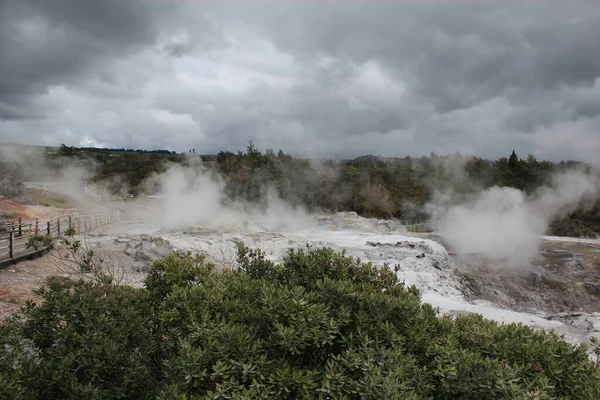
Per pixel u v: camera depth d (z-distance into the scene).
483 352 3.21
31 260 10.63
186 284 4.40
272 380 2.69
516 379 2.64
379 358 2.80
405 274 12.81
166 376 3.10
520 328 3.38
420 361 3.02
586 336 6.48
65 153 59.28
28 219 23.38
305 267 4.36
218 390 2.62
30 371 3.22
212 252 14.08
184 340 3.04
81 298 3.81
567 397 2.68
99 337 3.47
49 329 3.68
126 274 10.37
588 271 16.03
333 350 3.15
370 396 2.53
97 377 3.25
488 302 11.80
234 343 2.95
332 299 3.35
